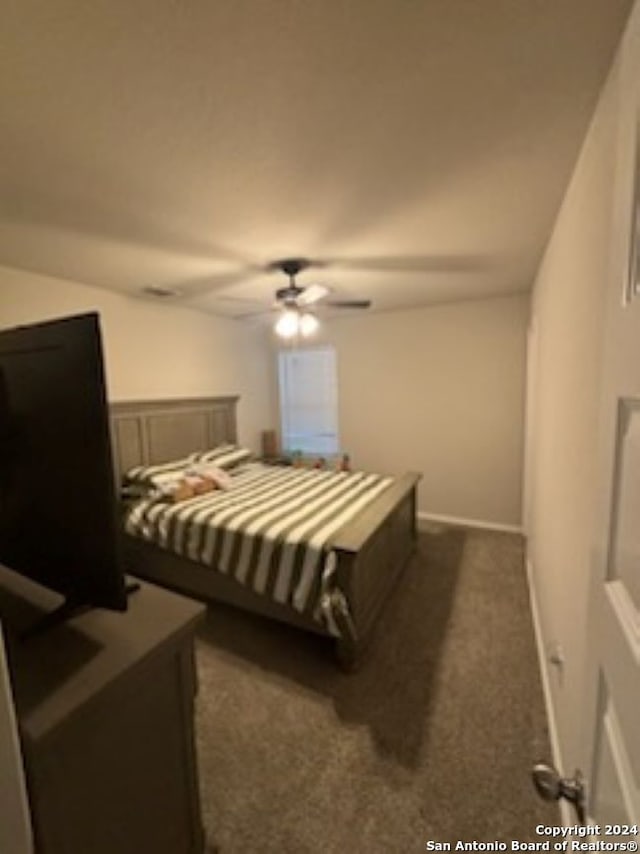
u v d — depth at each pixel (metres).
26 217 1.89
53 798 0.77
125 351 3.35
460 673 2.03
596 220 1.21
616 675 0.57
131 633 0.97
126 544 2.91
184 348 3.90
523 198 1.78
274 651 2.22
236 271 2.75
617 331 0.63
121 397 3.33
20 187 1.61
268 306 3.89
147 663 0.91
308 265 2.65
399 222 2.01
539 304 2.79
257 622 2.49
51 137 1.31
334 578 2.06
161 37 0.94
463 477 4.19
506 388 3.90
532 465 3.17
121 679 0.84
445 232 2.15
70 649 0.92
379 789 1.45
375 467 4.66
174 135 1.32
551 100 1.18
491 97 1.17
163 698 1.01
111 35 0.93
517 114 1.25
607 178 1.09
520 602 2.69
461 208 1.87
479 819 1.35
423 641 2.29
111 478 0.87
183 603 1.10
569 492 1.56
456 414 4.16
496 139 1.37
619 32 0.94
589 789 0.69
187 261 2.53
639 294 0.53
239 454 3.98
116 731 0.89
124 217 1.90
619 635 0.57
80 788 0.82
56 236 2.11
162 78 1.07
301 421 5.06
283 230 2.08
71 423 0.89
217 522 2.44
